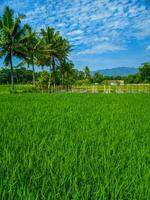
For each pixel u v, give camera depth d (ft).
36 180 11.03
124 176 11.60
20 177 11.19
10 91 136.87
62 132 21.09
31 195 9.36
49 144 17.29
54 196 9.59
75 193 9.58
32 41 160.25
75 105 46.19
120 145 17.53
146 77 306.76
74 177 11.37
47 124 25.32
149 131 22.30
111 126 24.43
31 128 22.91
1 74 317.01
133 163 13.32
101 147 16.49
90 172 12.13
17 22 138.10
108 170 12.15
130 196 10.00
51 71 178.40
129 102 53.67
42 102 53.72
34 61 164.25
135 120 27.99
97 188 10.30
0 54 140.77
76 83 221.25
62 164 12.75
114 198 9.61
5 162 12.94
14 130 21.77
